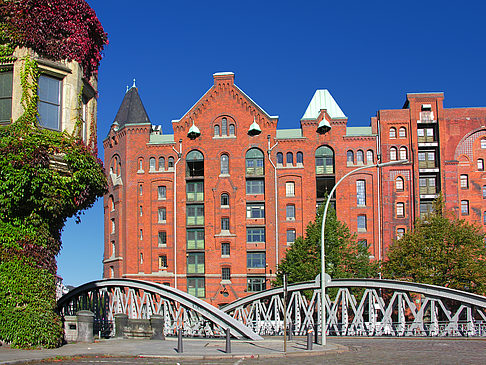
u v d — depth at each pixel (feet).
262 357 85.87
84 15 93.15
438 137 240.53
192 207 249.34
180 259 244.83
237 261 241.35
